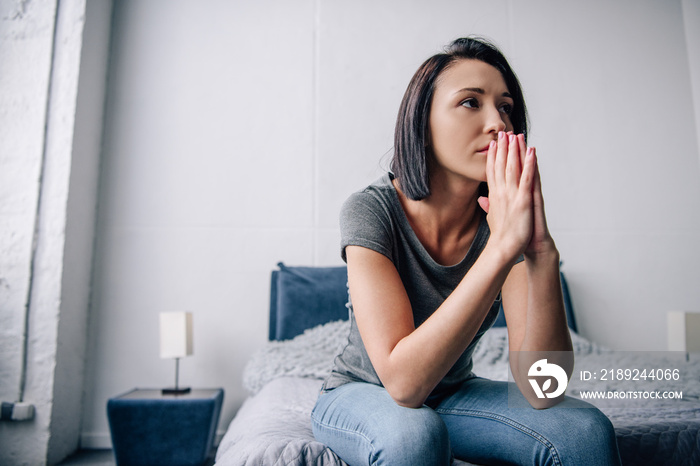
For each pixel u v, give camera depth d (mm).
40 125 2457
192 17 3025
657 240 3102
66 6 2578
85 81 2615
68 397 2463
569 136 3141
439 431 705
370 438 731
